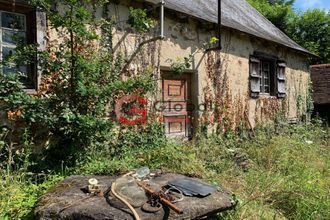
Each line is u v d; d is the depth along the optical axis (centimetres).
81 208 309
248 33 913
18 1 487
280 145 736
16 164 455
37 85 504
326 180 564
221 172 546
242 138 895
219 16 759
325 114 1455
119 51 625
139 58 663
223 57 875
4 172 420
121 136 615
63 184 378
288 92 1195
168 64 725
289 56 1208
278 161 624
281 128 1035
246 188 485
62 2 501
